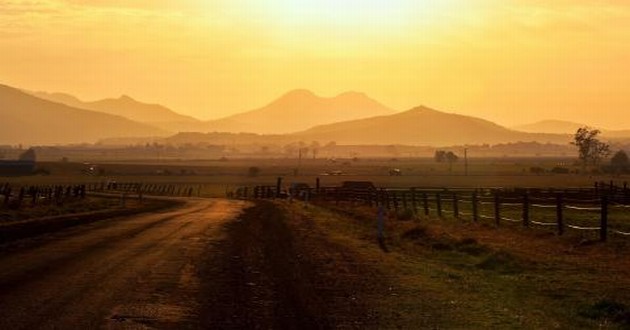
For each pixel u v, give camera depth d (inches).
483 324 530.6
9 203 1894.7
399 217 1626.5
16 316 504.7
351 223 1556.3
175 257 867.4
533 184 4790.8
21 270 727.7
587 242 1018.7
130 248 955.3
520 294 680.4
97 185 5034.5
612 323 557.3
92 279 677.9
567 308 614.5
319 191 2960.1
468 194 2600.9
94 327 477.7
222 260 847.1
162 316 521.7
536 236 1139.9
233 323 506.6
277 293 631.2
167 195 3890.3
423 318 546.3
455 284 722.8
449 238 1142.3
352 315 549.3
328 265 835.4
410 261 909.8
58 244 991.0
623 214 1707.7
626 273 791.7
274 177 7741.1
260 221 1560.0
